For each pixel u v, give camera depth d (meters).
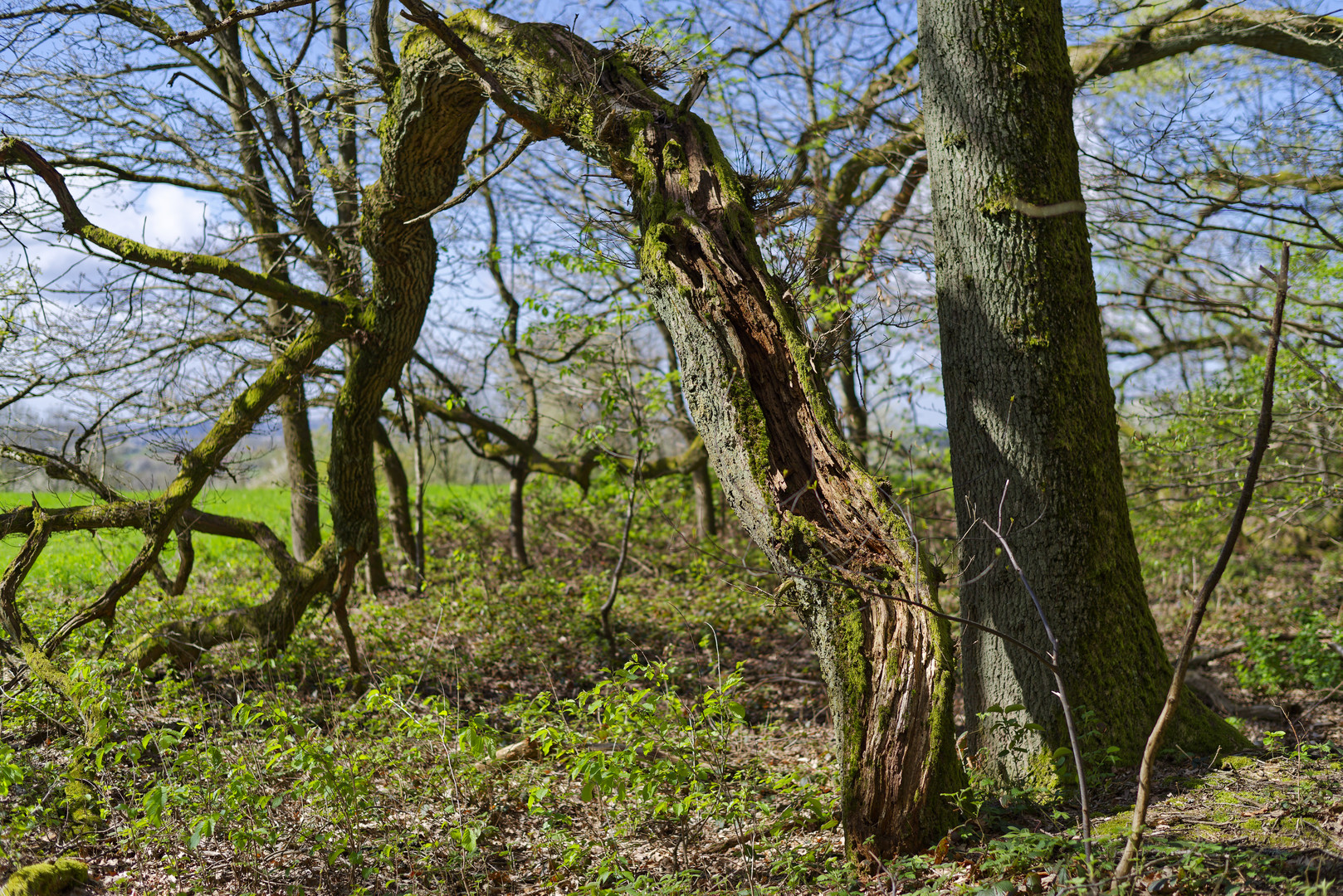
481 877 4.32
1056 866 3.42
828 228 7.69
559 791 5.12
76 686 5.30
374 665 7.99
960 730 6.34
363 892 4.08
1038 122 4.74
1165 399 8.77
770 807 4.35
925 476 11.75
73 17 7.30
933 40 4.97
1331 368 7.27
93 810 4.91
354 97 7.51
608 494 13.34
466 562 11.42
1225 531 10.45
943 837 3.71
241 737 5.74
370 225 7.08
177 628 7.35
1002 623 4.80
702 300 4.52
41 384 7.85
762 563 9.72
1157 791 4.17
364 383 7.56
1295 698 6.90
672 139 5.28
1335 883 3.07
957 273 4.93
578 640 9.21
